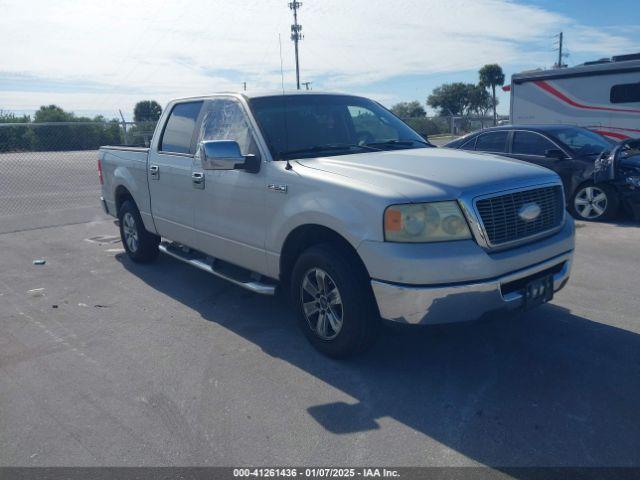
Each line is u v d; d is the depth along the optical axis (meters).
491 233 3.71
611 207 8.98
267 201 4.49
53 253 7.80
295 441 3.26
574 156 9.33
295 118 4.95
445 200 3.62
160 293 5.98
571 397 3.66
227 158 4.34
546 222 4.16
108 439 3.33
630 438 3.20
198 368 4.21
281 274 4.58
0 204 11.97
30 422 3.53
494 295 3.66
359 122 5.32
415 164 4.17
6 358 4.46
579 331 4.68
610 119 13.12
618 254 7.07
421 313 3.59
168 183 5.82
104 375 4.13
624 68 12.70
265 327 4.98
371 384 3.89
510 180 3.90
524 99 14.48
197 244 5.59
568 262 4.31
